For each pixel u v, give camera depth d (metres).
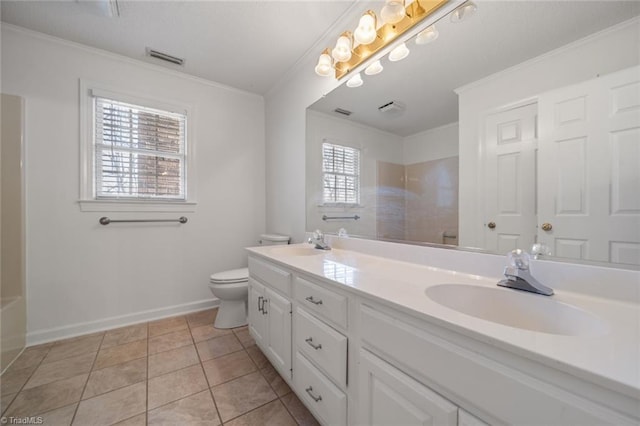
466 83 1.12
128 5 1.63
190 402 1.33
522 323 0.82
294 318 1.29
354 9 1.66
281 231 2.60
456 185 1.17
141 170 2.31
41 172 1.92
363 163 1.67
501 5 1.01
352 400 0.93
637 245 0.72
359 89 1.67
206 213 2.60
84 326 2.06
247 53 2.15
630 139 0.72
